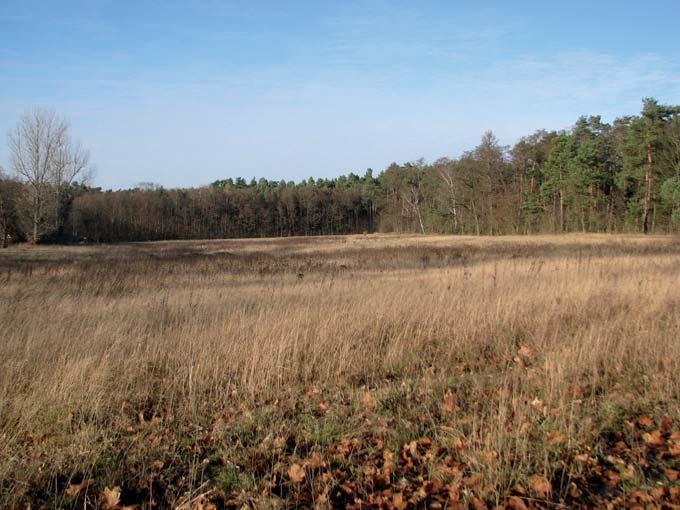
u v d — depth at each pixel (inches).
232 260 856.9
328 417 188.4
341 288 459.2
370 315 320.8
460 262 801.6
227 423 187.9
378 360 258.8
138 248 1553.9
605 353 240.5
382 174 3846.0
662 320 308.7
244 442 171.3
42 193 1775.3
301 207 3582.7
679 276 459.5
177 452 164.1
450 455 153.6
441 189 2689.5
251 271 696.4
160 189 3280.0
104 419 191.6
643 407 185.8
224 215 3321.9
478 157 2477.9
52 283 538.0
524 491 134.8
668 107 1747.0
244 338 270.8
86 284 520.1
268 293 439.8
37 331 275.1
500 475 138.1
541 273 518.9
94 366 226.8
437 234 2637.8
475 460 143.4
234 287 520.1
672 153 1720.0
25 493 139.1
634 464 145.6
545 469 140.1
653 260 675.4
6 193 1733.5
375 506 130.6
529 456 149.7
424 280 518.6
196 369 236.4
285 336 270.1
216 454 162.1
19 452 160.4
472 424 171.9
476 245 1283.2
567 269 538.0
